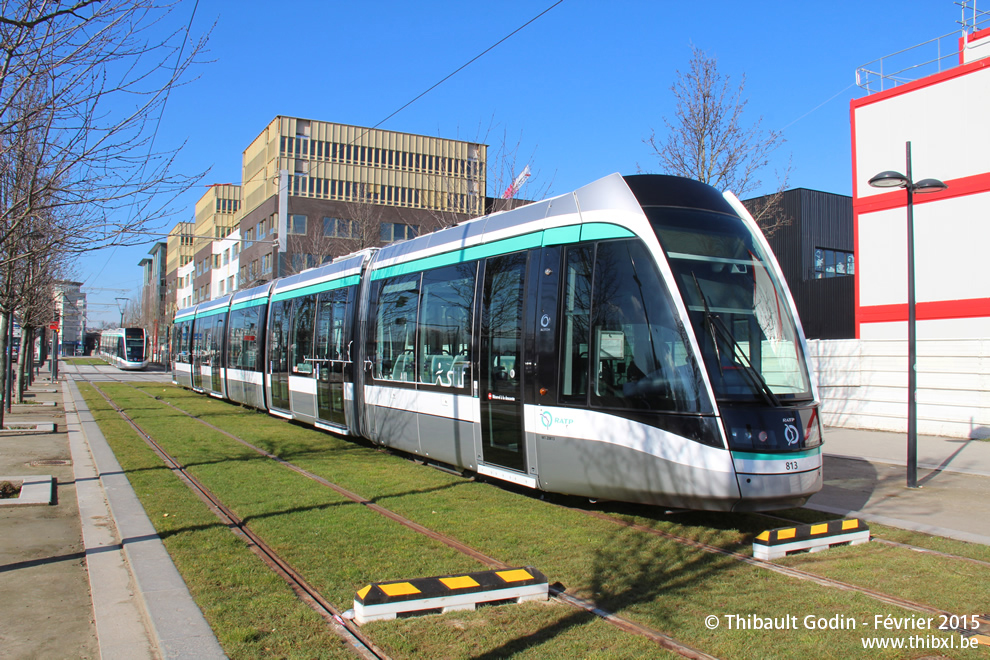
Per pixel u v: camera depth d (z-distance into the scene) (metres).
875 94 17.42
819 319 26.34
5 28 6.94
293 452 12.07
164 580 5.39
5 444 13.43
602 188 7.72
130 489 8.90
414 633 4.47
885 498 8.89
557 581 5.52
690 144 16.77
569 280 7.74
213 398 24.36
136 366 56.34
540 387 7.89
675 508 7.38
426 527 7.16
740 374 6.61
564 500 8.44
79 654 4.43
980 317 15.27
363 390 12.09
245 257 56.06
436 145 50.19
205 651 4.13
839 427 16.80
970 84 15.64
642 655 4.20
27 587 5.66
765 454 6.34
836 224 29.34
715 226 7.34
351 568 5.78
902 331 16.73
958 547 6.51
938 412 14.85
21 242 9.56
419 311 10.46
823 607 4.98
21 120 7.16
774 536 6.19
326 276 14.10
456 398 9.37
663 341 6.80
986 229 15.26
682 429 6.56
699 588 5.38
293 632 4.48
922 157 16.42
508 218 8.91
